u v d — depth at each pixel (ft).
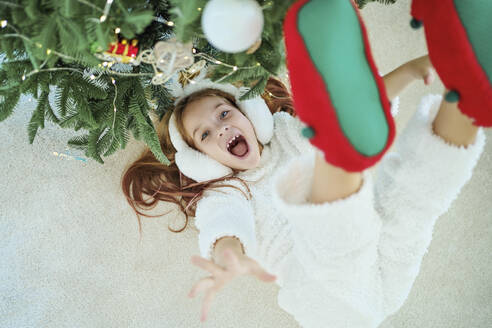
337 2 2.10
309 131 1.92
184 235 4.45
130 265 4.38
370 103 1.99
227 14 2.09
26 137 4.41
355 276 2.98
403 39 4.76
